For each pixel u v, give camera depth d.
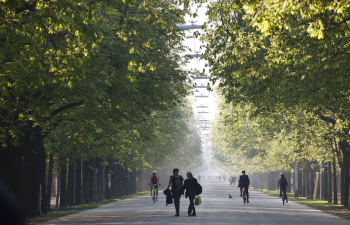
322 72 41.66
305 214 55.19
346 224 41.97
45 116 46.19
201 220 43.84
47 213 62.88
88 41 34.88
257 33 45.12
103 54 43.47
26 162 53.69
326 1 30.36
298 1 29.33
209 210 59.31
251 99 54.81
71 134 62.44
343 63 39.66
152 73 56.91
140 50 48.19
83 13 33.09
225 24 42.44
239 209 61.97
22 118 45.84
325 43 39.16
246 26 46.44
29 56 33.44
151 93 56.12
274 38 42.47
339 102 43.41
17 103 43.88
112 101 50.72
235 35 44.06
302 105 51.44
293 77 44.81
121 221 43.88
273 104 55.53
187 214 52.12
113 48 46.41
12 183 48.66
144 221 43.19
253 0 28.30
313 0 28.62
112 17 39.94
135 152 106.31
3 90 35.47
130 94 50.53
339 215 54.84
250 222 42.12
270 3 29.27
